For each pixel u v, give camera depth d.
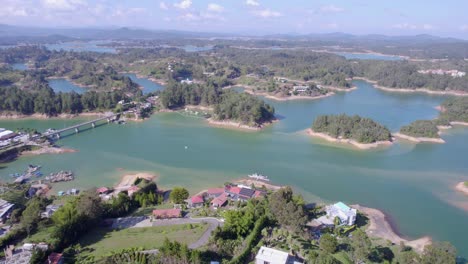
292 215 96.00
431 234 104.75
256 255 83.00
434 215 115.94
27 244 86.31
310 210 113.12
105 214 106.94
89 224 98.56
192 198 119.06
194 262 77.69
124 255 82.31
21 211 106.69
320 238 93.25
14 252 84.69
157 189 132.75
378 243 97.31
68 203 105.69
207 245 88.50
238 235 94.81
